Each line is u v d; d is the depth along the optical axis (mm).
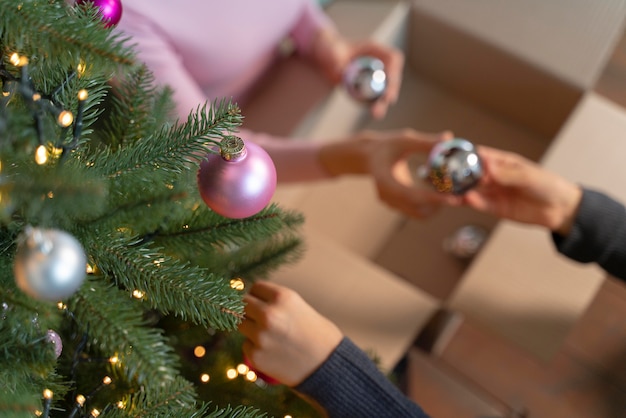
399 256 1301
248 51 1153
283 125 1257
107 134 765
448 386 1134
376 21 1297
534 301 1050
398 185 1004
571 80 1198
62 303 667
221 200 674
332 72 1261
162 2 1019
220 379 825
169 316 835
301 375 777
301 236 989
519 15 1243
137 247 688
